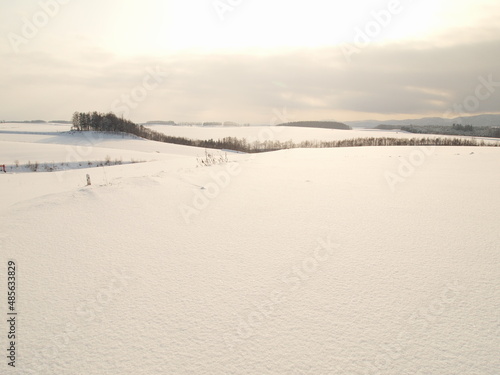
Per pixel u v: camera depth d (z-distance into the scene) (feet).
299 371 7.21
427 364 7.35
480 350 7.77
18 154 126.52
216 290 10.89
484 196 25.05
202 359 7.66
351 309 9.55
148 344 8.25
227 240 15.81
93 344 8.29
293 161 58.65
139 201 23.49
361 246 14.60
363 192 27.58
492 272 11.73
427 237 15.61
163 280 11.66
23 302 10.30
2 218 18.97
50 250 14.55
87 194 24.43
